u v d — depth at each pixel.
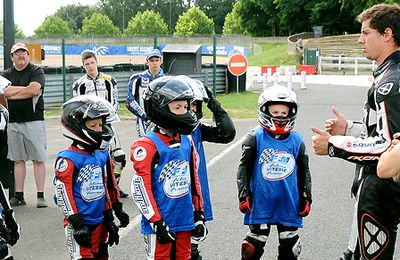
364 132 4.65
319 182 9.90
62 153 5.20
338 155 4.32
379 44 4.48
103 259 5.45
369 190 4.43
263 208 5.52
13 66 8.65
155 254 4.71
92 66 9.34
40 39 43.59
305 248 6.63
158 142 4.74
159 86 4.73
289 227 5.55
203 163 5.86
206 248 6.66
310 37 78.00
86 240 5.04
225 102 22.48
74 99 5.31
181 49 24.08
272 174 5.50
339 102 22.70
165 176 4.73
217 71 25.97
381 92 4.26
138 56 31.69
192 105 5.54
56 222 7.77
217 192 9.23
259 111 5.57
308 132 15.02
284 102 5.43
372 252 4.44
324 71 45.97
